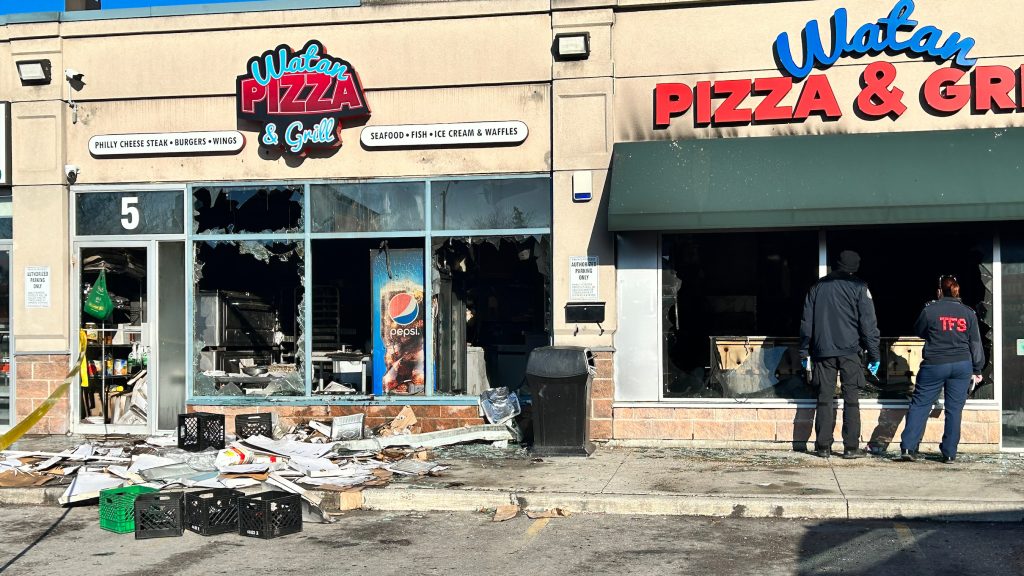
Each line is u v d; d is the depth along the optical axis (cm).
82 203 1262
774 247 1130
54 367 1252
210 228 1241
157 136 1233
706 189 1077
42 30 1245
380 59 1198
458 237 1196
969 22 1086
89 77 1248
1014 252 1084
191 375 1243
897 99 1092
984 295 1088
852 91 1107
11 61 1253
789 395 1125
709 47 1134
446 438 1138
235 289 1242
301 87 1197
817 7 1114
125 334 1276
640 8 1144
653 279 1147
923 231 1102
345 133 1211
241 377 1235
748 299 1134
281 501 788
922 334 1023
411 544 756
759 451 1105
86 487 911
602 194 1150
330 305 1229
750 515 832
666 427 1140
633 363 1150
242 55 1223
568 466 1015
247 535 790
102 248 1269
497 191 1188
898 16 1091
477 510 873
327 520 833
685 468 998
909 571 669
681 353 1145
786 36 1115
